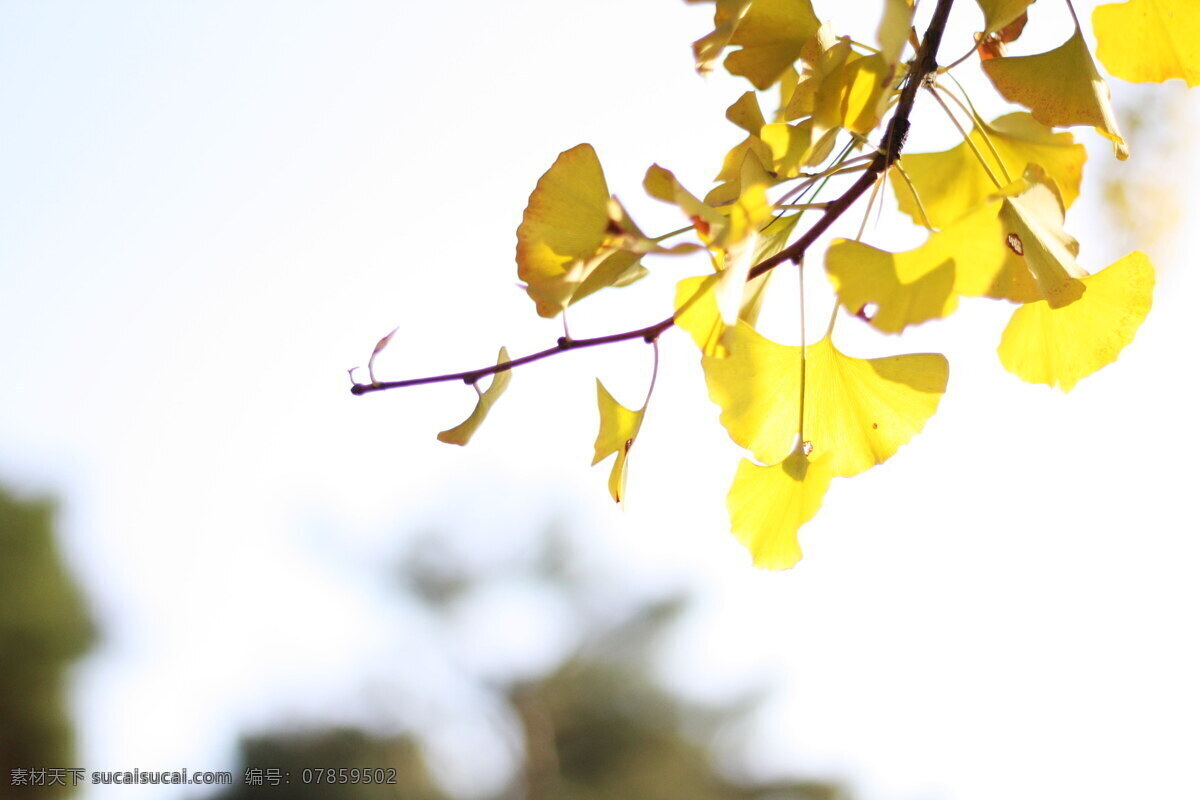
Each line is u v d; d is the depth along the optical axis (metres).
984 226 0.97
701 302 1.00
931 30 1.02
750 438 1.05
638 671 11.18
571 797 10.16
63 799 8.27
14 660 8.23
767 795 10.79
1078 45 1.04
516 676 11.09
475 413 0.99
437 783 9.90
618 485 1.01
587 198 0.99
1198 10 1.05
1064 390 1.04
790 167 1.00
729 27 1.00
